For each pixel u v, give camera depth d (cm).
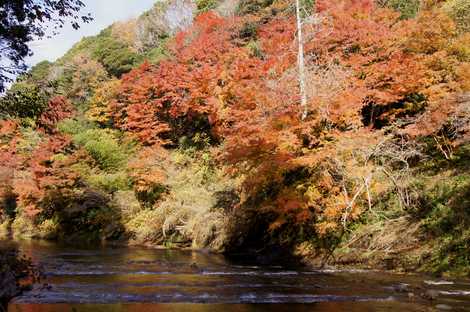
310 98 1695
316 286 1191
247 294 1089
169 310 933
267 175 1705
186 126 3681
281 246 1841
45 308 951
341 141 1588
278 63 2348
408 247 1487
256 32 4109
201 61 3725
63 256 2064
